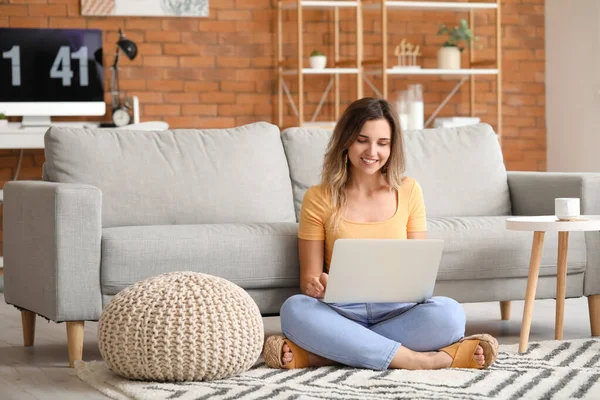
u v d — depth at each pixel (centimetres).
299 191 399
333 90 693
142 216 369
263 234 343
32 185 345
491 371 292
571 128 697
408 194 327
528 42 724
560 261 355
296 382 282
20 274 357
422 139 423
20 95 635
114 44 657
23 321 372
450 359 300
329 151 324
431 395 262
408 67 661
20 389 295
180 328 282
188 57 668
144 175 375
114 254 324
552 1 714
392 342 299
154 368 283
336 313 304
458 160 419
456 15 712
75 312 321
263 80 681
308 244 324
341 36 691
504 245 362
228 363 288
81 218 321
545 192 401
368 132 315
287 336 306
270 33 681
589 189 382
